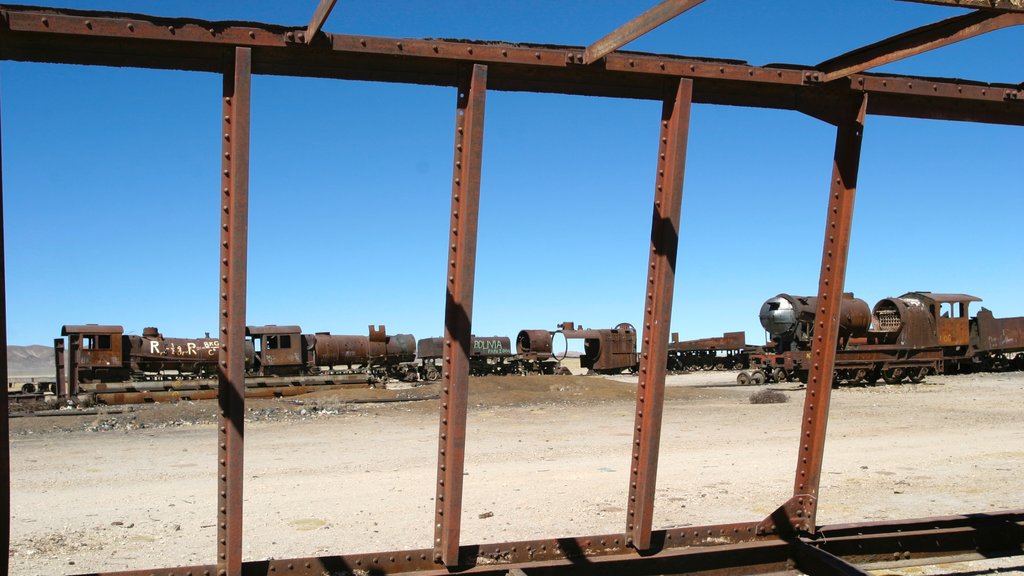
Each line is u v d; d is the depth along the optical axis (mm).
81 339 26562
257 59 4184
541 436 15797
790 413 20406
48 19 3736
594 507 8406
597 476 10562
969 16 4062
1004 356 42531
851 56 4852
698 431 16219
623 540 4996
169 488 9938
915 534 5547
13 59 3920
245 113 3969
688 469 11031
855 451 12828
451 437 4402
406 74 4410
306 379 31719
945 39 4215
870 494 9008
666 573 4922
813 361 5395
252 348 31891
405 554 4574
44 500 9133
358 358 34531
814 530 5363
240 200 3963
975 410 20328
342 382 32438
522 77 4633
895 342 34219
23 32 3730
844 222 5227
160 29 3887
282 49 4086
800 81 4969
